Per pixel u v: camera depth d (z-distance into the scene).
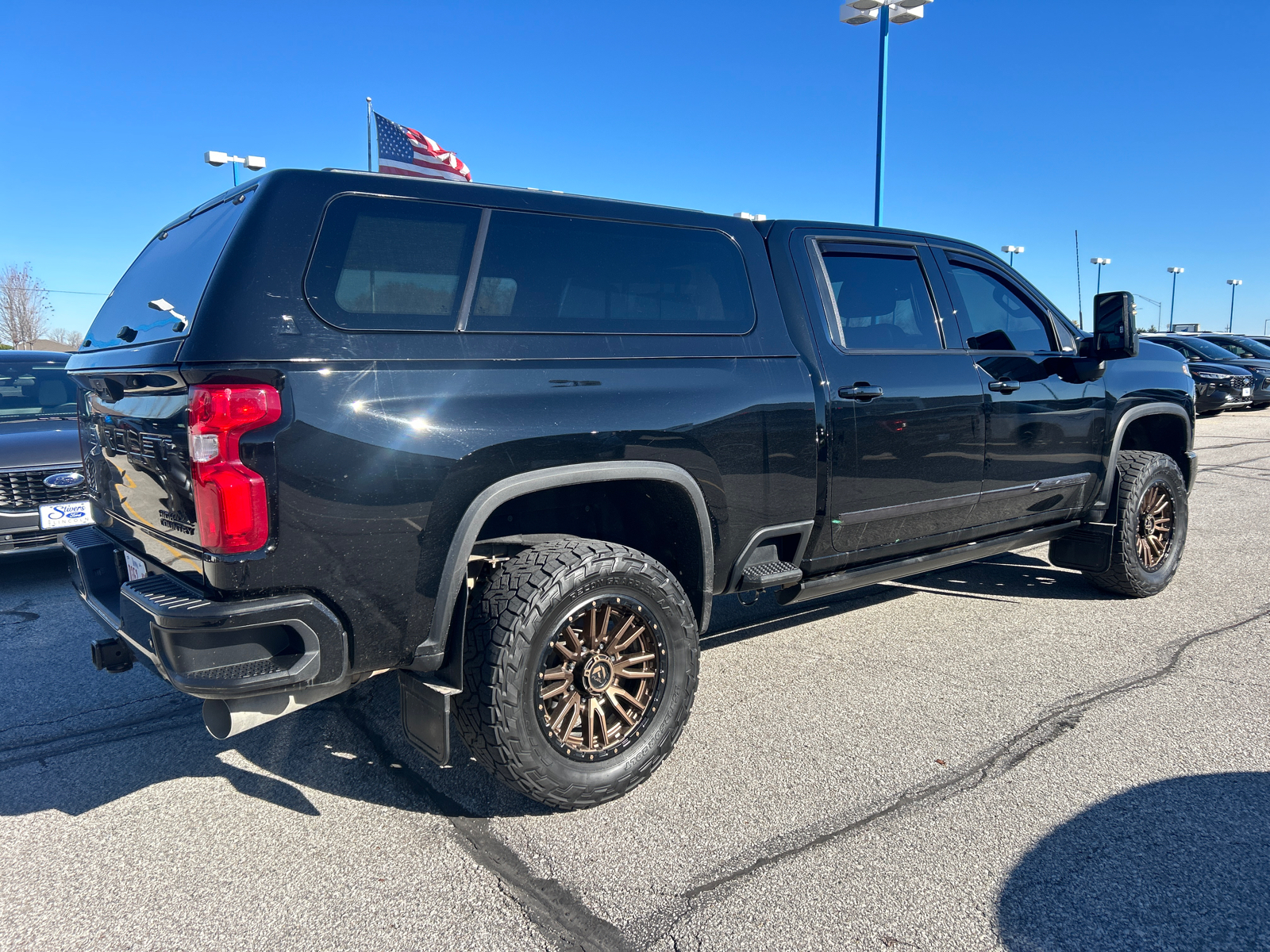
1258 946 2.02
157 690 3.80
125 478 2.69
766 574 3.25
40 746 3.25
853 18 13.49
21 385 6.30
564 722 2.63
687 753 3.08
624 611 2.68
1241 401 18.05
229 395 2.10
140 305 2.84
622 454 2.72
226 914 2.21
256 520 2.12
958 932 2.07
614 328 2.85
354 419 2.24
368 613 2.33
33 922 2.18
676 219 3.13
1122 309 4.02
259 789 2.89
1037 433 4.17
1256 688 3.58
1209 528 6.97
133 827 2.65
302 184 2.37
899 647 4.19
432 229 2.53
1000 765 2.94
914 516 3.71
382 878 2.36
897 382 3.57
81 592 3.11
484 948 2.06
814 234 3.59
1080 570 4.92
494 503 2.46
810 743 3.14
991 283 4.30
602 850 2.47
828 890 2.25
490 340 2.54
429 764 3.07
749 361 3.14
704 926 2.12
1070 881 2.27
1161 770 2.87
